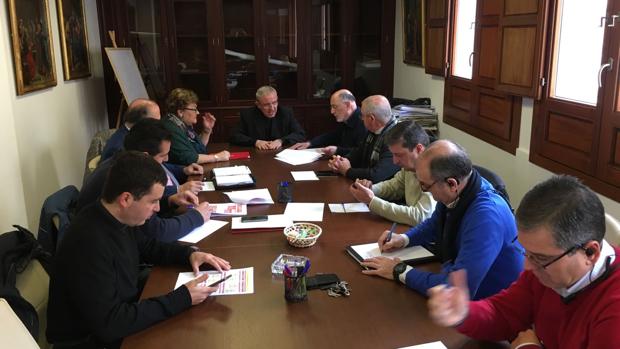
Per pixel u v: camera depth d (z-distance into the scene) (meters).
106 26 5.05
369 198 2.33
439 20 4.26
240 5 5.18
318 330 1.40
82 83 4.73
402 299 1.56
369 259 1.80
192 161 3.33
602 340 1.04
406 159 2.22
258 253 1.92
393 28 5.41
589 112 2.52
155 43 5.16
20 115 3.41
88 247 1.53
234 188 2.77
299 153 3.58
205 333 1.41
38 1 3.72
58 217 2.19
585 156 2.58
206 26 5.14
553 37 2.82
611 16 2.34
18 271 1.84
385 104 3.01
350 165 3.06
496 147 3.54
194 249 1.86
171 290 1.66
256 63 5.30
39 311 1.86
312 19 5.29
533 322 1.36
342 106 3.63
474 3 3.92
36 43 3.66
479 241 1.56
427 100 4.69
